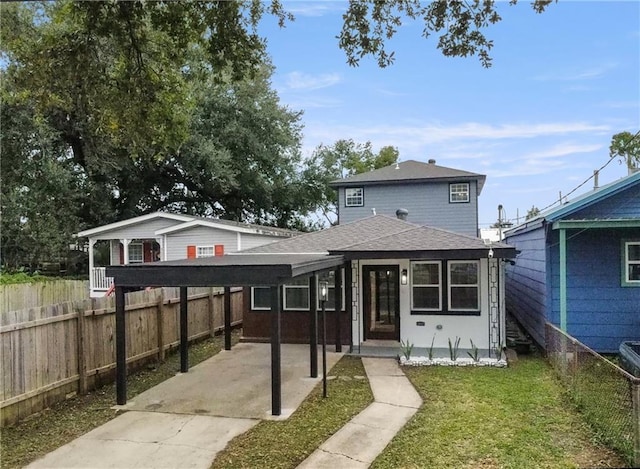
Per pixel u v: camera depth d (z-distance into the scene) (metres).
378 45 7.21
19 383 6.35
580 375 6.66
